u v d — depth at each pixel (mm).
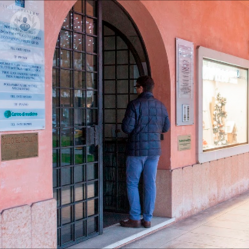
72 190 4348
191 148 5996
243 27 7781
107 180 5895
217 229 5293
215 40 6715
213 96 6793
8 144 3518
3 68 3469
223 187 6918
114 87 5793
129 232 4848
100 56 4645
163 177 5488
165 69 5457
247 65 7875
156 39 5344
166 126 5055
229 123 7402
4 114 3479
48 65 3848
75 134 4359
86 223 4543
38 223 3725
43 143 3820
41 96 3787
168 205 5480
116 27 5668
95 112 4629
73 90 4316
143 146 4824
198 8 6195
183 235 5023
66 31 4223
